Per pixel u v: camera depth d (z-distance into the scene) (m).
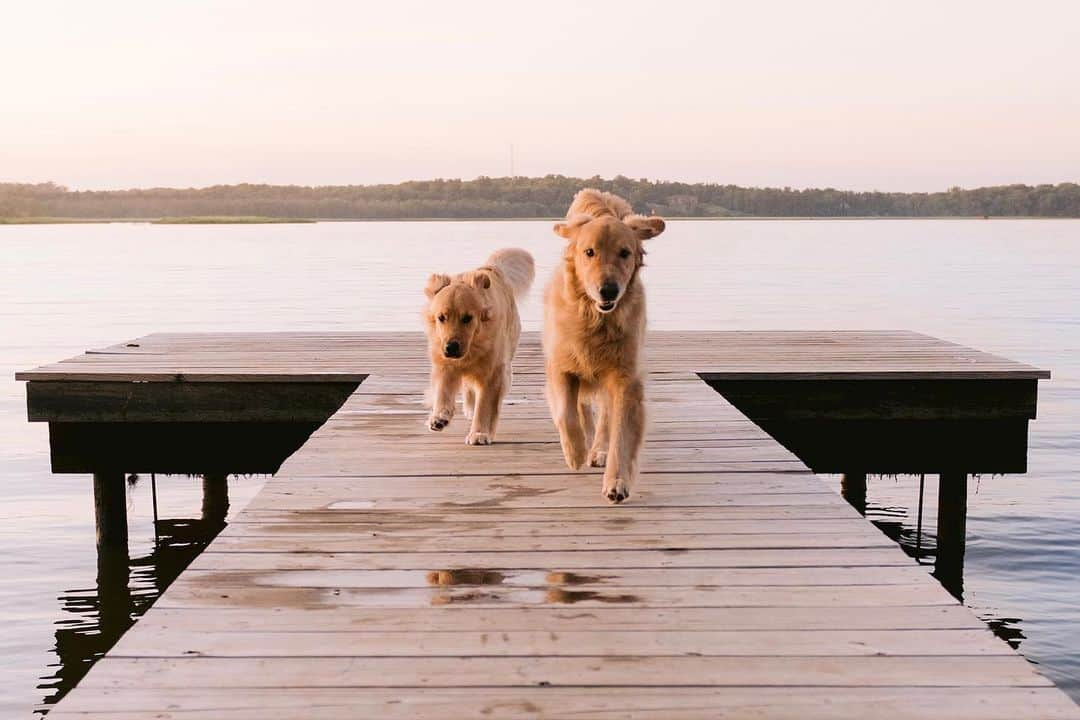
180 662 3.93
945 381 6.44
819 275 32.09
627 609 4.16
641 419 4.95
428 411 5.99
